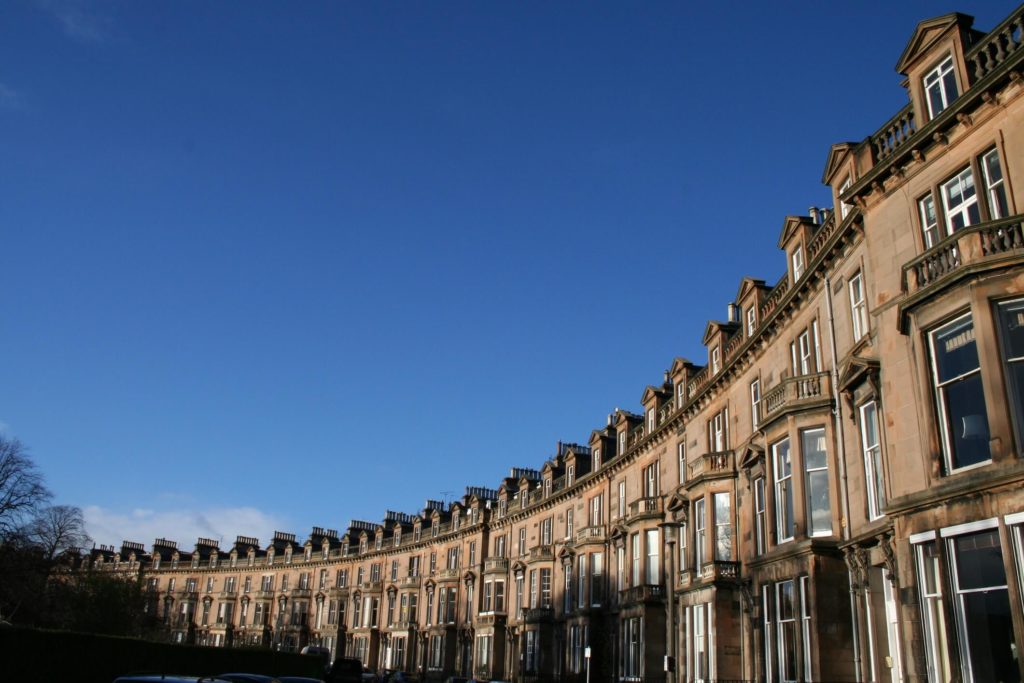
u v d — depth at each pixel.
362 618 89.50
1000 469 15.84
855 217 22.86
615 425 53.03
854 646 22.44
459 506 77.31
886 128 22.27
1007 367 16.33
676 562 37.69
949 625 16.69
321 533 107.88
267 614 103.88
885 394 20.34
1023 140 17.42
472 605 70.00
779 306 28.78
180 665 40.28
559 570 55.25
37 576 63.62
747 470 30.81
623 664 42.25
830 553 23.52
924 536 17.72
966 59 19.36
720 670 30.33
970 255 17.20
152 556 122.94
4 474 57.47
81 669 31.72
